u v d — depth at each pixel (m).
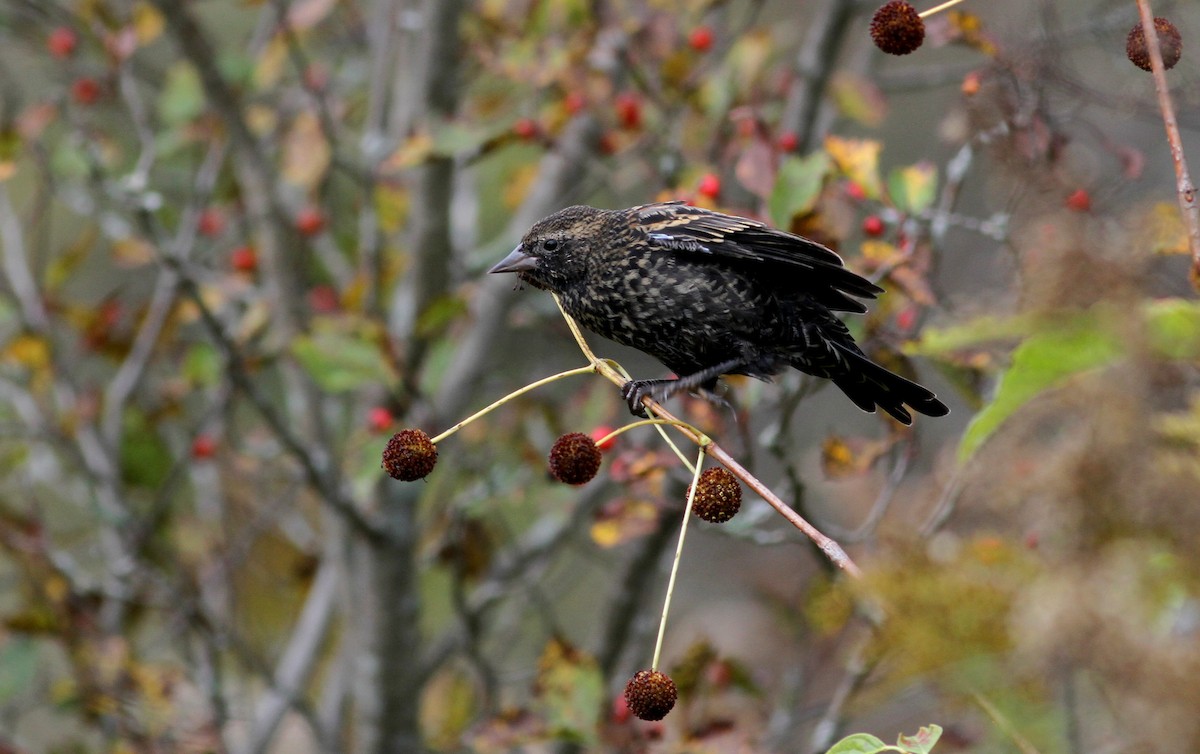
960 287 10.74
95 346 13.26
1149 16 5.12
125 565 11.66
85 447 12.91
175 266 10.45
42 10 12.70
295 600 13.91
